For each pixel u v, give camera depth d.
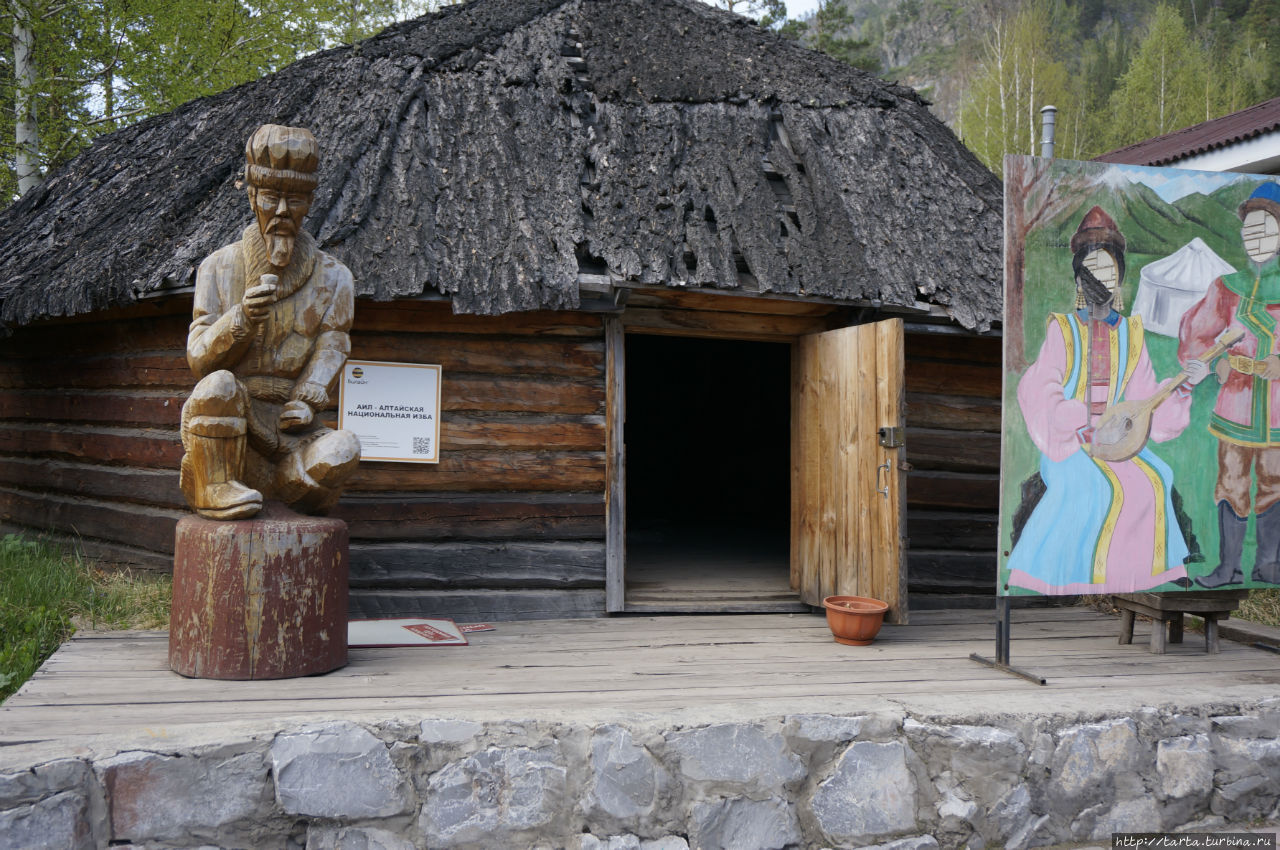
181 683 3.79
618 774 3.32
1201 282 4.57
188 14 13.55
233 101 7.35
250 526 3.86
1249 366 4.66
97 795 2.99
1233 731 3.91
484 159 5.83
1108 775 3.73
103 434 6.21
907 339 6.07
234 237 5.21
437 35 6.84
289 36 15.21
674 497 11.97
